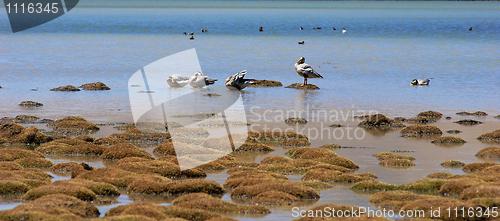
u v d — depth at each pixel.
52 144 17.91
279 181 13.27
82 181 13.12
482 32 90.31
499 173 14.02
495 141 19.28
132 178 13.71
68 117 21.86
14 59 48.94
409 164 15.89
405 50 61.31
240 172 14.52
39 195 12.06
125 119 23.25
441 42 72.00
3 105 26.58
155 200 12.47
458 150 17.88
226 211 11.49
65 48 61.25
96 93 30.98
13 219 10.20
